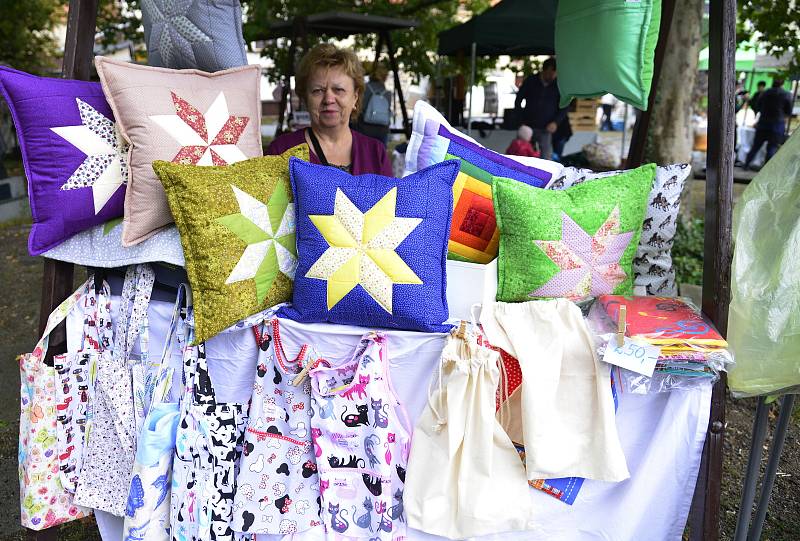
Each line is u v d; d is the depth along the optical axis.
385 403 1.78
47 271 2.00
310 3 7.61
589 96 2.46
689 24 5.25
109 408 2.00
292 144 2.53
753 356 1.73
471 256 2.13
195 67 2.14
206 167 1.86
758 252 1.76
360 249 1.80
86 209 1.93
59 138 1.87
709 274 1.79
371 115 6.51
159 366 1.96
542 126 7.52
